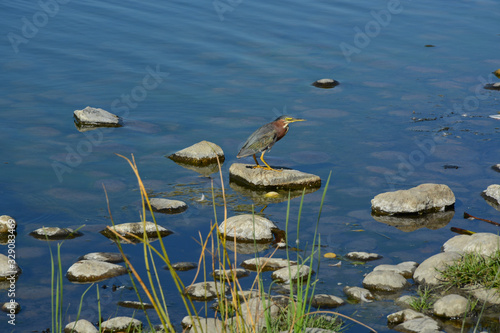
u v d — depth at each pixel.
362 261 8.73
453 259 8.14
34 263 8.60
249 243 9.24
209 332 6.64
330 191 11.05
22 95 14.94
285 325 6.76
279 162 12.10
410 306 7.50
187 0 23.36
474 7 23.62
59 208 10.20
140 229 9.50
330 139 13.19
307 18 21.48
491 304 7.38
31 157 12.03
